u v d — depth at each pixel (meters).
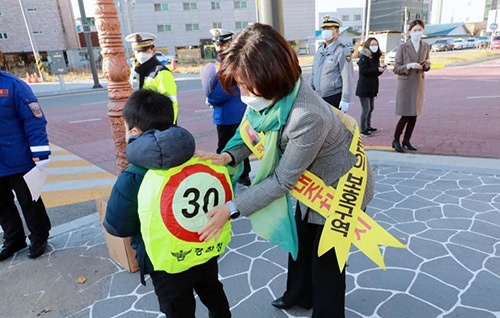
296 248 1.65
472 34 60.41
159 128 1.54
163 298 1.70
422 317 2.15
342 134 1.59
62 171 5.64
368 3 28.69
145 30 50.25
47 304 2.48
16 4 38.94
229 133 4.09
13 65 38.56
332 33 4.83
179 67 34.16
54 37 41.78
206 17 52.00
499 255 2.68
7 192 2.99
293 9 54.84
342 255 1.58
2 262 3.03
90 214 3.96
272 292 2.47
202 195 1.52
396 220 3.27
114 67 2.68
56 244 3.28
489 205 3.44
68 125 9.33
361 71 6.12
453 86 12.45
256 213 1.60
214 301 1.89
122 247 2.74
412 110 4.97
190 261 1.57
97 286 2.65
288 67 1.36
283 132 1.47
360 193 1.60
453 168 4.44
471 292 2.33
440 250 2.78
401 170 4.53
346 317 2.18
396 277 2.52
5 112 2.67
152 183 1.46
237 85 1.51
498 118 7.20
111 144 7.21
